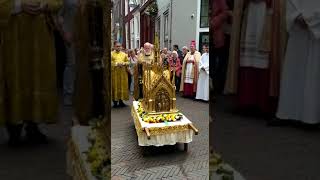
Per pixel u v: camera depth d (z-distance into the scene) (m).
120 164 4.04
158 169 3.87
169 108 4.62
